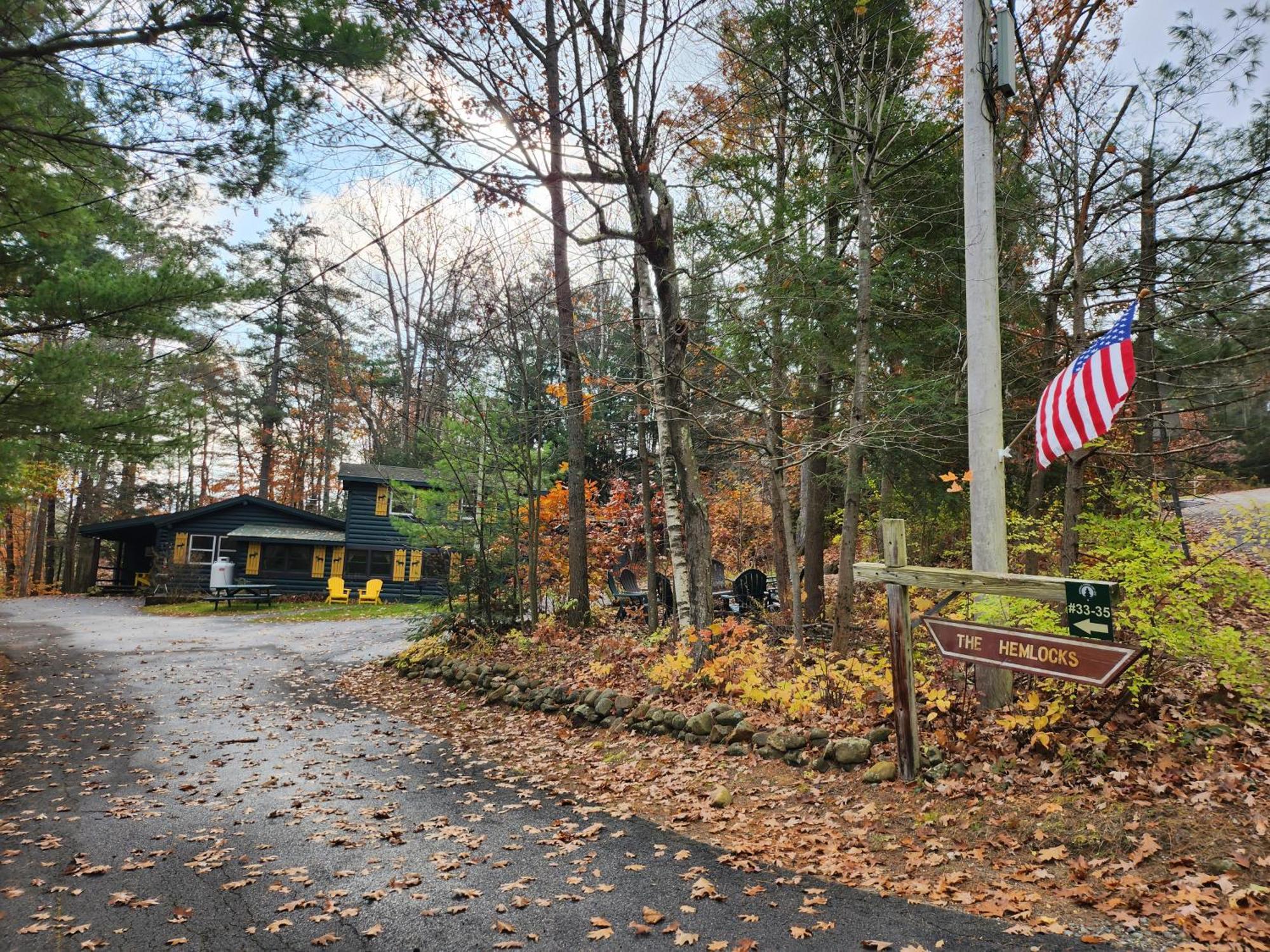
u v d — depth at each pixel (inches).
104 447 372.5
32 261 356.2
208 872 178.5
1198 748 185.2
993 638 182.7
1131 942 124.5
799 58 392.2
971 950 126.6
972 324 231.3
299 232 1268.5
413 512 544.7
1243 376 390.0
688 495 345.4
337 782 251.9
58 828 211.0
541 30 294.4
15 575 1359.5
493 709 355.3
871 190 340.5
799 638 329.4
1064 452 196.4
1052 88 313.9
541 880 167.2
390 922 149.9
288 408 1456.7
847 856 168.9
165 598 940.0
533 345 587.2
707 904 150.6
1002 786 186.5
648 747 265.1
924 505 483.8
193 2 232.2
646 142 303.9
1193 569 204.4
